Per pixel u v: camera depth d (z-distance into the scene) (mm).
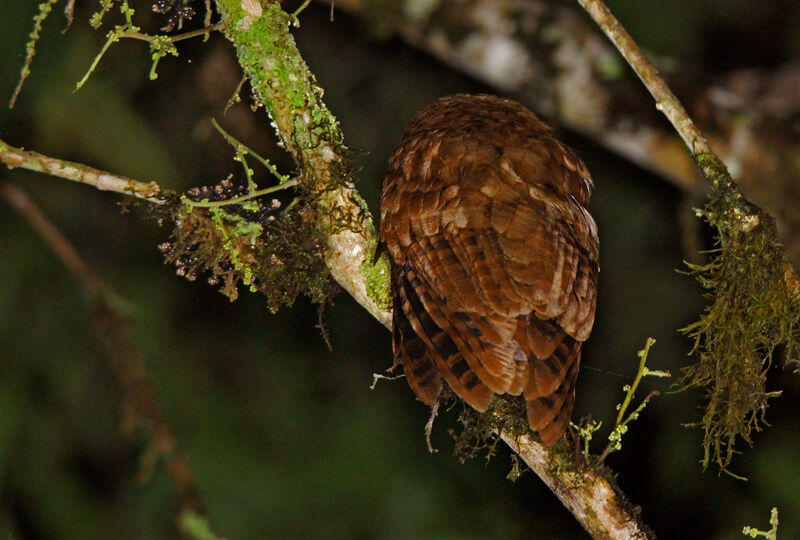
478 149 6973
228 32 6363
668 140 10695
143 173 9906
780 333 6480
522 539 10398
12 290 10086
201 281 11211
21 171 10352
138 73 10500
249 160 11062
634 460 11016
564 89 10969
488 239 6398
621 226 11492
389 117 11508
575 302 6305
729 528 10289
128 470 10141
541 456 6016
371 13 11156
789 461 10008
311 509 10305
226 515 10008
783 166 10398
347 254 6547
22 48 9625
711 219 6578
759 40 12414
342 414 10977
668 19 11414
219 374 11023
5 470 9672
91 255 10852
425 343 6273
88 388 10102
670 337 11172
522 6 11227
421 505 10406
